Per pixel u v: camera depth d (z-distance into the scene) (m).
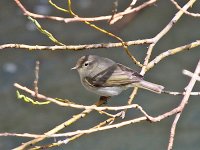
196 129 14.43
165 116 6.14
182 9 6.75
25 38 19.38
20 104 15.94
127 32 19.11
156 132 14.48
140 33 19.17
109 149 14.14
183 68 17.14
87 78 9.04
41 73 17.41
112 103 15.40
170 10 20.20
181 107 6.26
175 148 14.06
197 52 17.75
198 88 15.82
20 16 20.42
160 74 16.97
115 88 8.88
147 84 8.27
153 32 19.28
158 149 14.12
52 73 17.38
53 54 18.33
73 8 20.81
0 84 16.97
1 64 17.95
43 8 20.61
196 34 18.94
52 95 16.28
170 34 18.91
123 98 15.55
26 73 17.52
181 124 14.63
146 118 5.96
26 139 14.75
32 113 15.55
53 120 15.24
